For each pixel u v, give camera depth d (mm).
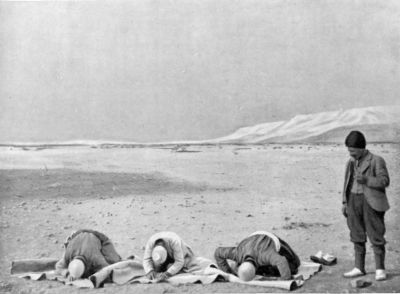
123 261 7164
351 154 6793
